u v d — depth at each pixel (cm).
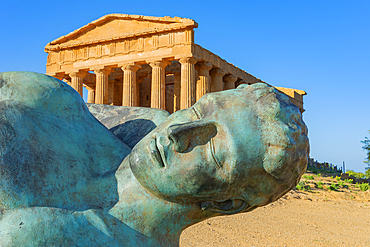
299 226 948
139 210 129
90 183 136
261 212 1124
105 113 203
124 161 144
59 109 145
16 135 122
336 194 1642
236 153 116
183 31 2517
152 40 2638
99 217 125
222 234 785
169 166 120
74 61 2989
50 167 126
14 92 138
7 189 112
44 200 119
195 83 2723
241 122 120
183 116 134
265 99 125
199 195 123
